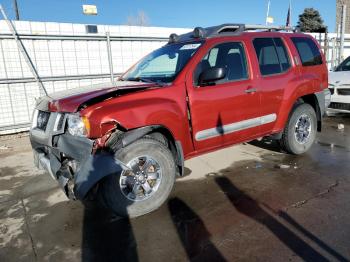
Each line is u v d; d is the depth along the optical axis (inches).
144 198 135.8
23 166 213.0
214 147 162.1
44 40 298.7
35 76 297.1
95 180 119.3
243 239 116.4
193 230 124.4
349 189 153.6
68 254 113.6
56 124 130.7
